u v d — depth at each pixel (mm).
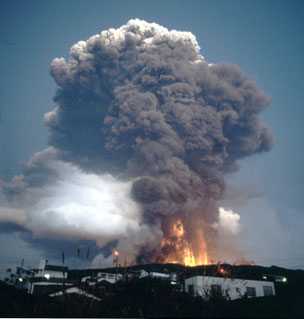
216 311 10016
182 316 9016
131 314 9234
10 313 10352
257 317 10414
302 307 14297
